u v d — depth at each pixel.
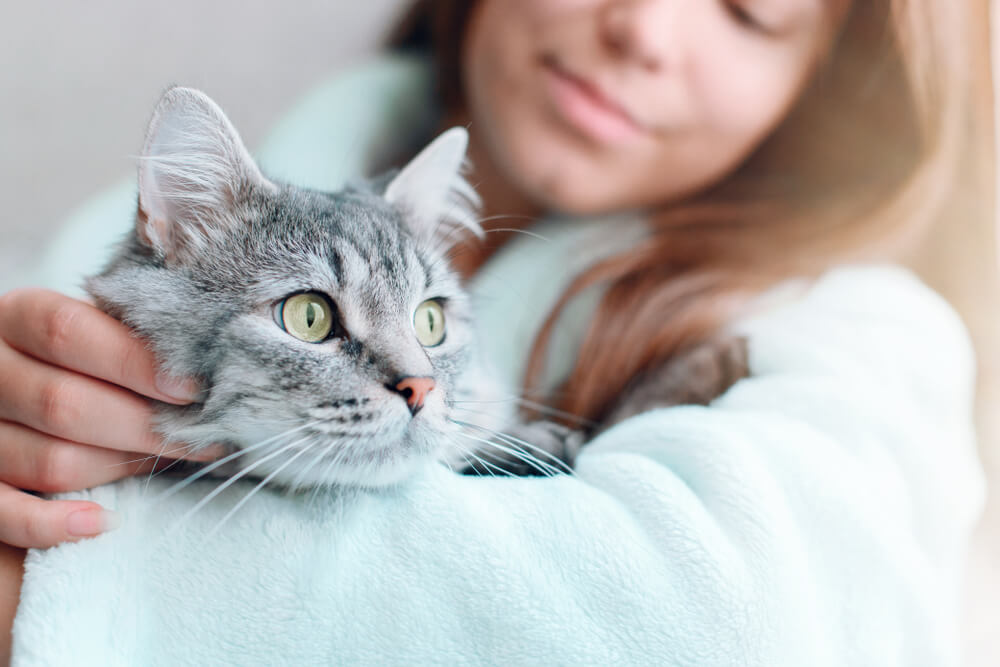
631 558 0.27
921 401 0.36
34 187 0.65
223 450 0.28
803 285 0.41
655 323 0.41
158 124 0.28
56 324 0.27
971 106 0.45
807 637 0.27
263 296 0.28
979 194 0.47
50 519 0.26
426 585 0.26
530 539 0.27
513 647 0.26
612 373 0.40
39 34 0.63
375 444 0.28
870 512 0.29
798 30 0.40
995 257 0.48
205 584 0.26
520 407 0.40
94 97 0.64
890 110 0.44
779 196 0.46
